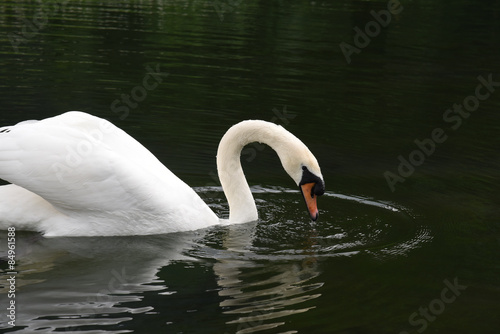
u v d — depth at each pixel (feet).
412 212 34.86
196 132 45.96
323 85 57.72
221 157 33.76
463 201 36.45
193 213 32.45
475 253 29.89
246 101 52.54
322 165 41.32
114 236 31.04
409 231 32.45
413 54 69.77
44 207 30.27
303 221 33.76
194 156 42.19
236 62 63.36
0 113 46.39
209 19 82.07
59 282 25.79
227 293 25.29
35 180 29.17
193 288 25.63
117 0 91.86
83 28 73.77
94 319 22.86
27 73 56.49
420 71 63.62
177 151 42.73
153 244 30.27
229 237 31.45
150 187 31.01
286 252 29.71
